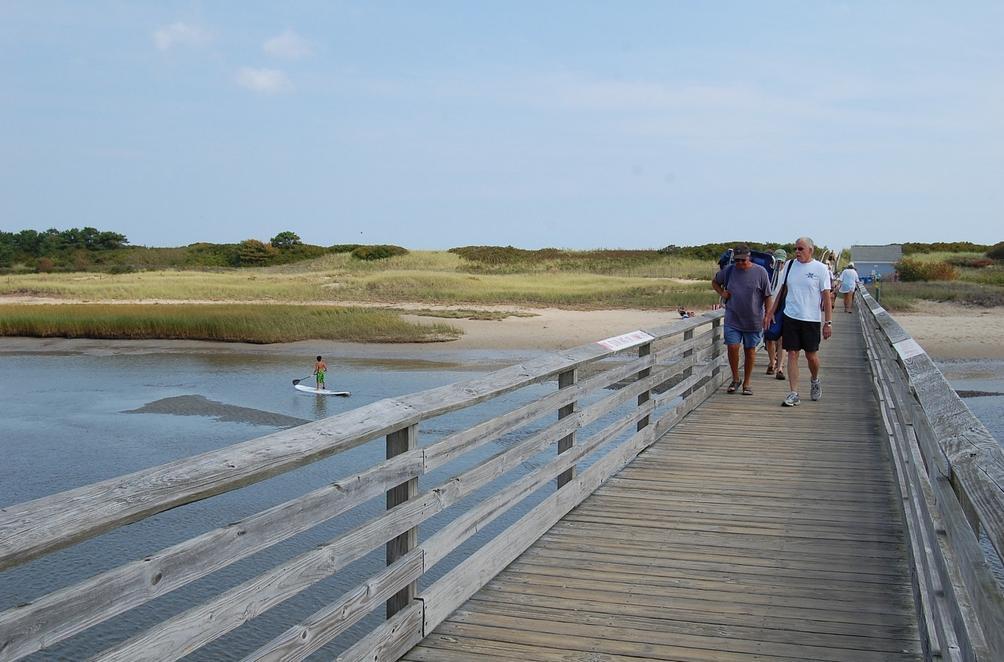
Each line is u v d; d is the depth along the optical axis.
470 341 29.83
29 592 7.48
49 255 91.94
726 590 4.83
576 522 6.08
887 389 8.29
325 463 11.82
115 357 28.23
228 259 85.75
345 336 31.39
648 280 56.78
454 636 4.22
